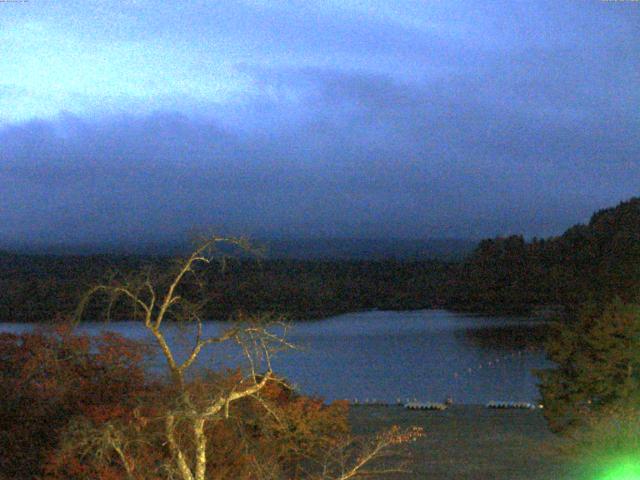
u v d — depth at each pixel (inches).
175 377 623.5
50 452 603.2
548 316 3961.6
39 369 700.0
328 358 2536.9
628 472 828.0
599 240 4431.6
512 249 4576.8
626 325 935.0
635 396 919.0
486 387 1978.3
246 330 618.2
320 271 5083.7
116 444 549.0
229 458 642.2
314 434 808.3
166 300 650.2
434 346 2915.8
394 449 921.5
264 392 765.3
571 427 948.0
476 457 887.7
